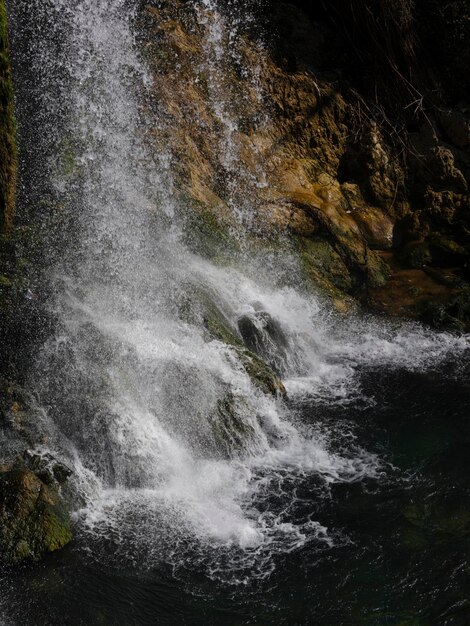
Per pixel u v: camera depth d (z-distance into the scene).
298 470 5.07
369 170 8.45
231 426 5.31
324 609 3.95
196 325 5.97
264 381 5.74
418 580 4.10
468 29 8.95
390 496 4.78
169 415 5.24
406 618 3.87
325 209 7.82
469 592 4.00
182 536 4.44
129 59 7.54
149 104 7.48
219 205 7.38
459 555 4.26
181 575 4.17
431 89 8.96
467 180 8.60
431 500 4.73
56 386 5.10
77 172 6.60
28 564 4.18
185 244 6.78
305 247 7.52
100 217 6.39
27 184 6.32
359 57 8.81
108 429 4.96
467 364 6.45
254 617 3.91
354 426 5.56
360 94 8.74
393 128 8.62
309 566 4.23
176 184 7.19
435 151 8.52
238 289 6.74
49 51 7.02
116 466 4.88
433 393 6.00
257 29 8.52
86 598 4.00
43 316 5.44
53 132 6.72
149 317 5.83
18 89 6.72
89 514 4.57
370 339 6.86
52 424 4.93
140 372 5.34
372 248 8.19
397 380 6.21
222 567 4.23
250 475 5.02
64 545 4.30
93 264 6.04
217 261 6.87
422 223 8.17
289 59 8.51
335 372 6.36
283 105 8.31
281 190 7.90
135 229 6.53
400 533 4.45
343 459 5.18
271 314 6.59
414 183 8.57
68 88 6.99
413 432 5.47
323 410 5.78
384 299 7.47
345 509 4.68
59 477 4.61
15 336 5.27
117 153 6.98
